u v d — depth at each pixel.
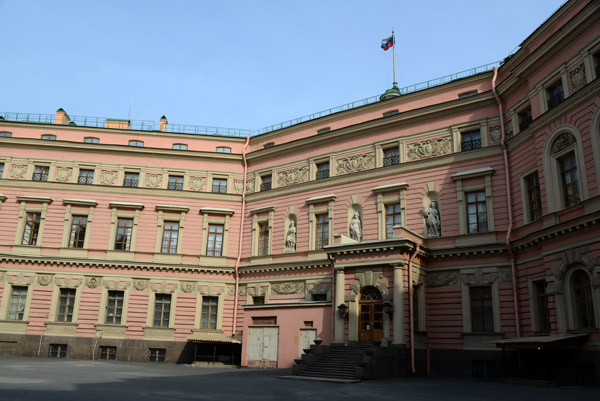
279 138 42.84
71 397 14.69
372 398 17.52
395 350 26.69
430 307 31.19
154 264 39.69
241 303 39.69
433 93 35.72
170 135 44.62
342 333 29.11
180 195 41.94
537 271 27.19
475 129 32.53
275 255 38.88
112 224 40.81
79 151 42.41
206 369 31.08
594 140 23.03
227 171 43.19
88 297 39.03
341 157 37.84
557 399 17.33
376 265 29.09
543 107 26.97
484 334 29.11
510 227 29.38
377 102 37.91
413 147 34.59
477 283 30.09
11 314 38.78
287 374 27.45
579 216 23.08
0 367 25.08
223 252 41.09
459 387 21.78
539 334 26.41
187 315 39.25
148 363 36.22
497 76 32.78
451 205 32.19
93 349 37.91
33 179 41.53
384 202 34.81
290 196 39.81
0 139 41.59
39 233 40.25
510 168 30.42
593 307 22.62
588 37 24.17
